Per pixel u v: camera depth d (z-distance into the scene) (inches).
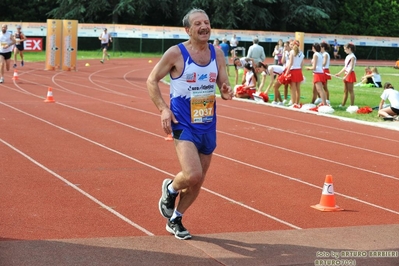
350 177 567.2
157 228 388.8
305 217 427.8
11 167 557.0
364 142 760.3
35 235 365.1
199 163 337.1
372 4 3506.4
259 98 1138.0
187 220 410.6
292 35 2837.1
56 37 1743.4
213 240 358.3
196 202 458.9
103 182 512.1
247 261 321.4
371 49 3203.7
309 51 2923.2
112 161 597.6
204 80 340.2
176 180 345.7
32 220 397.7
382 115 941.2
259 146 710.5
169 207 360.2
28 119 840.9
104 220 403.9
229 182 530.0
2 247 333.1
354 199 486.6
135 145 684.1
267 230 392.8
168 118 335.9
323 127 866.8
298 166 608.4
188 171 333.4
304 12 3137.3
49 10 3174.2
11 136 711.7
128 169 565.0
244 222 410.6
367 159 655.1
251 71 1173.7
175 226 360.8
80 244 342.6
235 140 745.0
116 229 384.2
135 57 2628.0
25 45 2402.8
